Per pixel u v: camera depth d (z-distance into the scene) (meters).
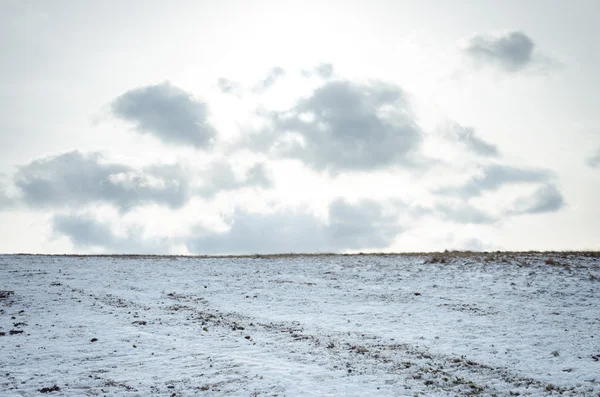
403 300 22.23
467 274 25.95
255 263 35.09
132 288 26.62
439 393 11.66
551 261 26.52
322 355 14.84
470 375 12.92
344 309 21.28
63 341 16.61
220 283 28.02
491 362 13.91
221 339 16.88
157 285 27.53
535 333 16.55
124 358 14.73
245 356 14.84
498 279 24.33
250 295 24.75
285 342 16.38
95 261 36.59
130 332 17.78
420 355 14.67
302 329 18.12
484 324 17.86
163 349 15.66
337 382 12.45
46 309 21.56
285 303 22.81
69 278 29.17
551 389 11.85
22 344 16.25
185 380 12.76
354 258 34.53
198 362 14.28
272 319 19.84
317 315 20.38
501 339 16.06
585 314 18.42
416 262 30.42
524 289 22.23
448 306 20.66
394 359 14.32
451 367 13.58
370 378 12.72
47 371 13.58
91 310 21.44
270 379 12.73
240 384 12.38
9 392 11.98
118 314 20.70
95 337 17.09
